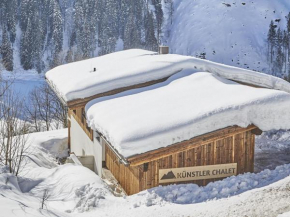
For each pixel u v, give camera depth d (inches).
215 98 610.9
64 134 1072.8
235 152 604.7
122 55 999.0
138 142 523.5
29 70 3791.8
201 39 5182.1
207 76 703.1
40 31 3986.2
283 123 597.3
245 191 520.1
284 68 4471.0
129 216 472.1
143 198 522.0
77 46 4170.8
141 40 5059.1
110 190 584.4
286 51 4719.5
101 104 672.4
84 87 712.4
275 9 5605.3
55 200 539.2
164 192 532.7
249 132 609.0
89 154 804.0
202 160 585.9
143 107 613.0
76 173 623.8
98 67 874.8
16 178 581.3
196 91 647.8
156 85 726.5
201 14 5595.5
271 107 589.3
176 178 573.3
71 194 552.1
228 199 495.8
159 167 563.8
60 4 5246.1
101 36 4658.0
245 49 4938.5
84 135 843.4
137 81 728.3
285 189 497.4
